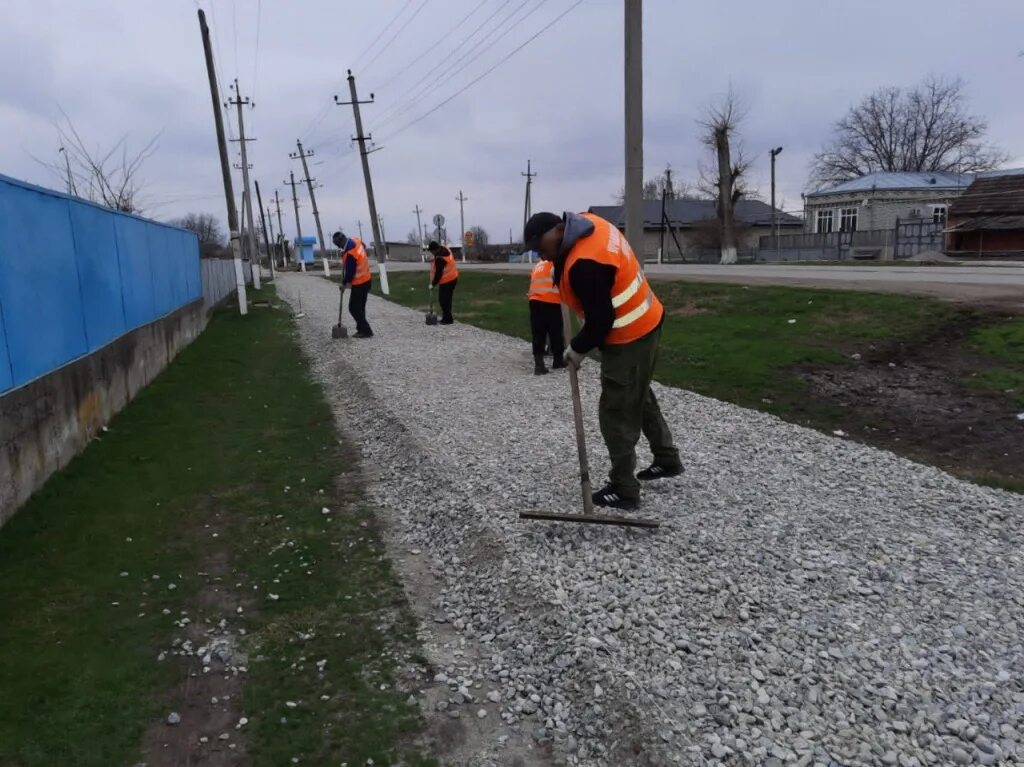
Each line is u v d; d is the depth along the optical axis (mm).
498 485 5637
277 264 81688
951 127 58500
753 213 63969
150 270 11336
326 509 5719
